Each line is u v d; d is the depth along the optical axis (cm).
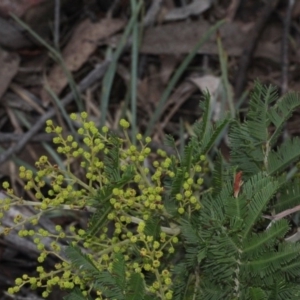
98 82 606
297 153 344
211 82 598
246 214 297
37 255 487
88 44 615
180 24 621
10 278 516
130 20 575
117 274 298
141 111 603
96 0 626
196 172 361
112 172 320
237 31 621
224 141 536
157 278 312
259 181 306
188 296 341
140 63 618
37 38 576
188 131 586
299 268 312
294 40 634
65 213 520
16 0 590
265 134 345
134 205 325
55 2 593
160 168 324
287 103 342
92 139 322
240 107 590
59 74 607
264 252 299
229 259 307
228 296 323
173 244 351
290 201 346
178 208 326
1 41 597
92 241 334
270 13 612
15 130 589
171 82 562
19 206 496
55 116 593
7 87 591
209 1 633
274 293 301
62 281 322
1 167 559
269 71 622
